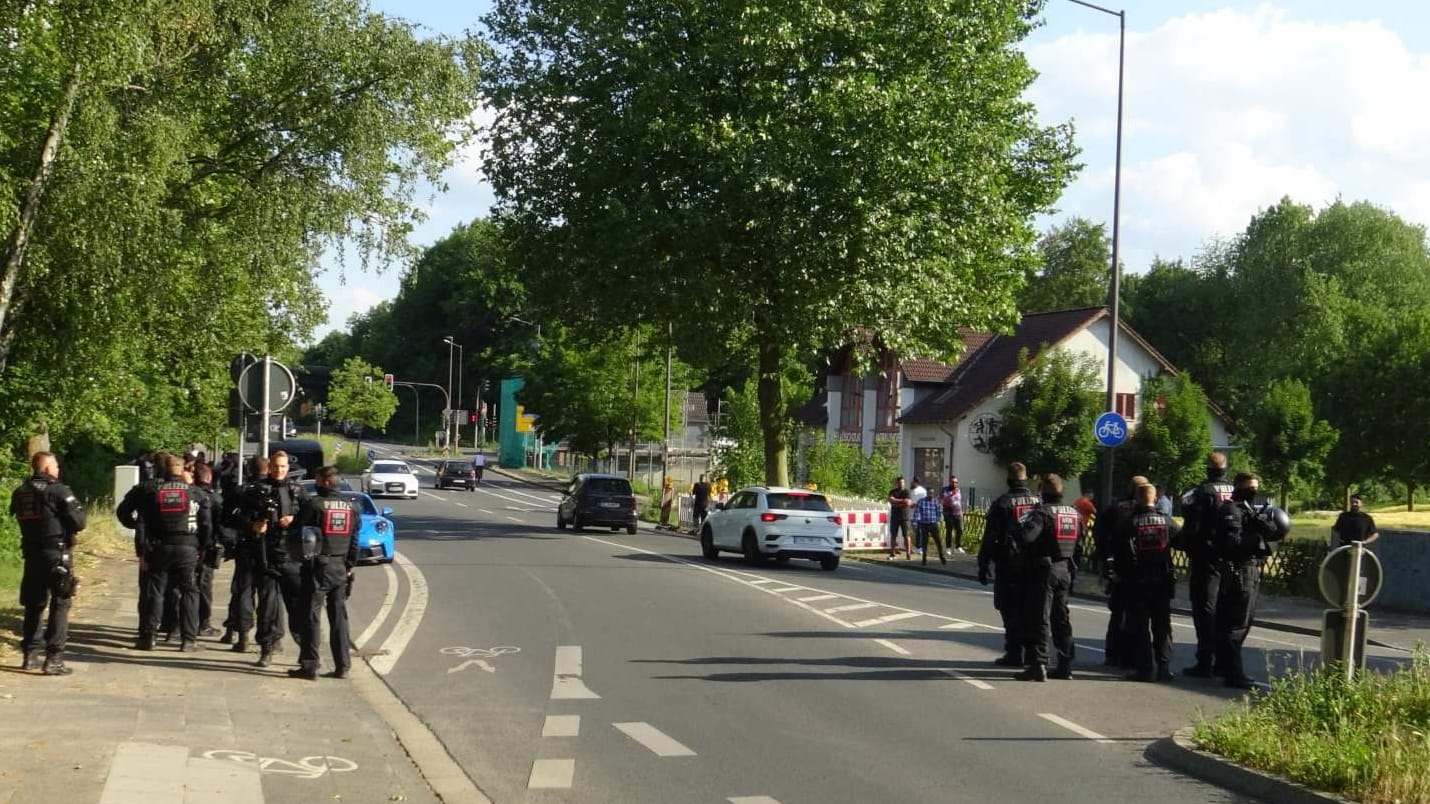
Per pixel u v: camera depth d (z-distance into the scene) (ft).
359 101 68.54
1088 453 144.46
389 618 56.08
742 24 104.94
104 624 49.60
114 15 52.37
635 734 32.81
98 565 70.69
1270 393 175.94
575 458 295.28
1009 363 171.42
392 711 35.53
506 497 213.46
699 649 47.55
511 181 119.14
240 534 44.86
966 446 166.71
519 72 119.03
